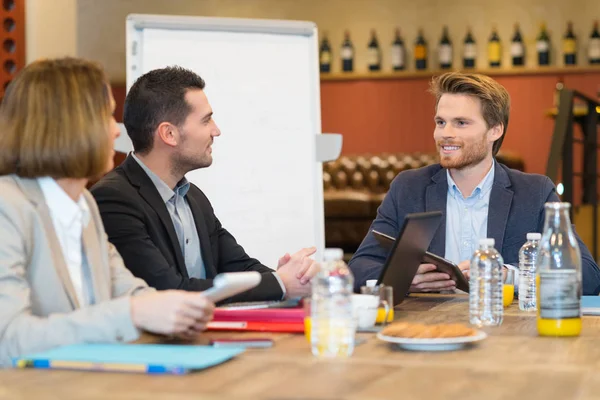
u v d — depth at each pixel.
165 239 2.44
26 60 6.62
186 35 3.84
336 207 7.85
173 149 2.55
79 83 1.60
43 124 1.58
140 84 2.57
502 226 2.81
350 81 9.27
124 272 1.91
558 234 1.63
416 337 1.45
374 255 2.83
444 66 8.96
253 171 3.88
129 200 2.35
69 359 1.24
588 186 6.73
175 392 1.07
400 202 2.93
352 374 1.21
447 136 2.83
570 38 8.70
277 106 3.95
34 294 1.57
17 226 1.54
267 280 2.18
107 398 1.04
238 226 3.84
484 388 1.11
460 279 2.29
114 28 9.32
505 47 8.93
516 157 8.20
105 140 1.62
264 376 1.18
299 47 4.01
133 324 1.41
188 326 1.43
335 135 3.94
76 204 1.69
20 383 1.13
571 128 5.88
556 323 1.61
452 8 9.00
